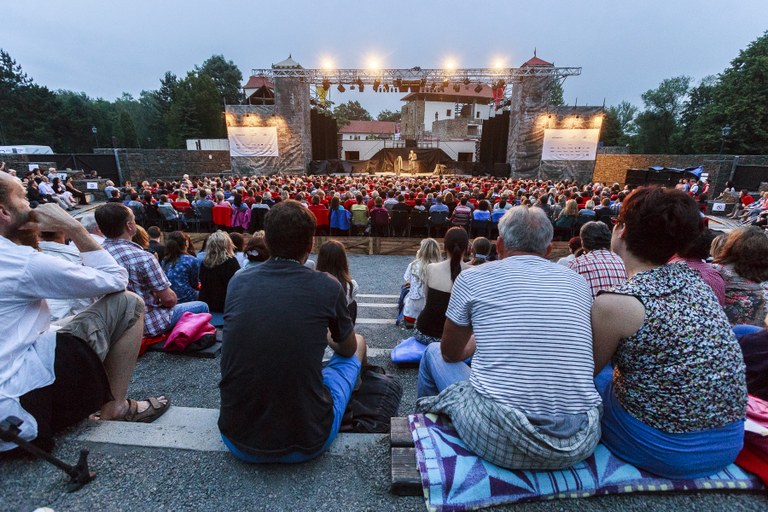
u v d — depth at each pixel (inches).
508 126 981.2
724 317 50.9
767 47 1256.2
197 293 155.1
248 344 53.4
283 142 850.8
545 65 792.9
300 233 59.9
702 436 50.5
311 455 58.6
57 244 89.0
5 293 54.6
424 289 148.6
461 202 386.0
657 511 51.6
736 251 98.0
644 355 49.5
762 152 1224.8
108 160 853.2
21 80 1955.0
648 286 49.4
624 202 56.6
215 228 406.0
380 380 82.8
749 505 52.3
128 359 72.2
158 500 53.7
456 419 56.4
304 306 55.5
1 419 53.5
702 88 1771.7
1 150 1109.7
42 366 58.6
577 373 49.3
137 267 108.0
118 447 63.0
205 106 2052.2
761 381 67.2
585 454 50.2
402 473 54.6
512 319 50.6
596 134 787.4
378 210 365.4
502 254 62.5
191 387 100.5
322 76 815.7
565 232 363.9
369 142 1465.3
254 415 55.2
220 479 57.2
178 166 959.6
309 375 55.1
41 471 57.6
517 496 52.0
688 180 689.6
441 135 1625.2
